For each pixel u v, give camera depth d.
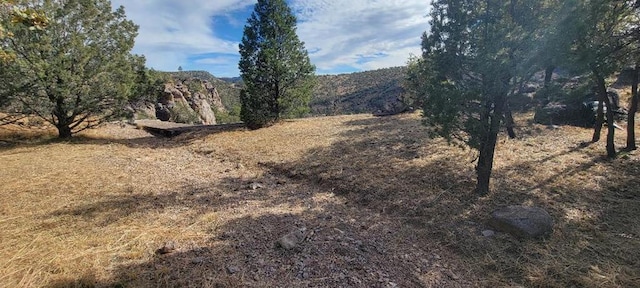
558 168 6.11
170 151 9.91
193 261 3.47
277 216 4.90
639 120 10.06
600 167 6.06
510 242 3.95
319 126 12.31
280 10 12.81
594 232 4.08
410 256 3.81
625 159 6.38
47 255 3.49
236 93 109.75
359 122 12.88
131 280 3.11
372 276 3.36
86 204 5.04
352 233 4.37
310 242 4.02
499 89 4.52
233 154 9.09
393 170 6.61
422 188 5.69
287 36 12.94
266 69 12.79
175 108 38.06
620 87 13.70
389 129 10.78
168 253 3.63
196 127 13.89
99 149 9.35
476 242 4.02
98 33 10.02
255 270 3.37
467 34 4.64
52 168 6.95
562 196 5.06
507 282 3.29
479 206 4.93
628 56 5.41
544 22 4.36
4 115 11.48
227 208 5.19
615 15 5.00
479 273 3.47
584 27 4.37
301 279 3.25
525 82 4.78
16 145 9.38
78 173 6.69
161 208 5.06
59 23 9.12
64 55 9.15
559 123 9.82
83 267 3.28
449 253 3.88
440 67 4.94
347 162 7.41
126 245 3.77
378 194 5.67
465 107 4.81
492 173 6.07
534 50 4.33
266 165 7.92
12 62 8.28
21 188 5.63
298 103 13.95
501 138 8.51
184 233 4.17
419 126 10.88
